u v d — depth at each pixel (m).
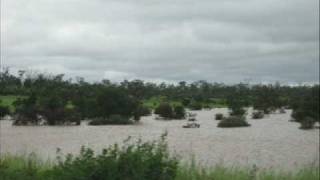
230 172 16.81
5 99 114.12
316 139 48.75
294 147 40.16
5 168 15.31
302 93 143.38
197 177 15.30
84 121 79.75
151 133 55.62
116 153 12.88
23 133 55.84
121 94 79.44
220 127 68.31
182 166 18.11
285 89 152.25
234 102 116.56
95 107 78.88
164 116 88.69
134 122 78.81
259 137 50.81
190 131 59.38
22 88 132.00
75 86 126.12
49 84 132.00
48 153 32.78
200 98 150.75
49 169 14.70
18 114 74.56
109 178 12.34
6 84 137.50
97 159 12.71
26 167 15.48
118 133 55.41
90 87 119.19
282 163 29.31
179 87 167.25
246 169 20.39
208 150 35.78
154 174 12.67
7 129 63.31
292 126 71.12
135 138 47.72
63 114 72.75
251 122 81.31
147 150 13.15
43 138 48.81
